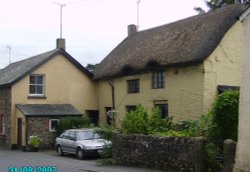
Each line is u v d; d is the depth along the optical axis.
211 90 22.97
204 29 25.05
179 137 15.64
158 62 25.67
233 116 15.54
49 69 31.53
